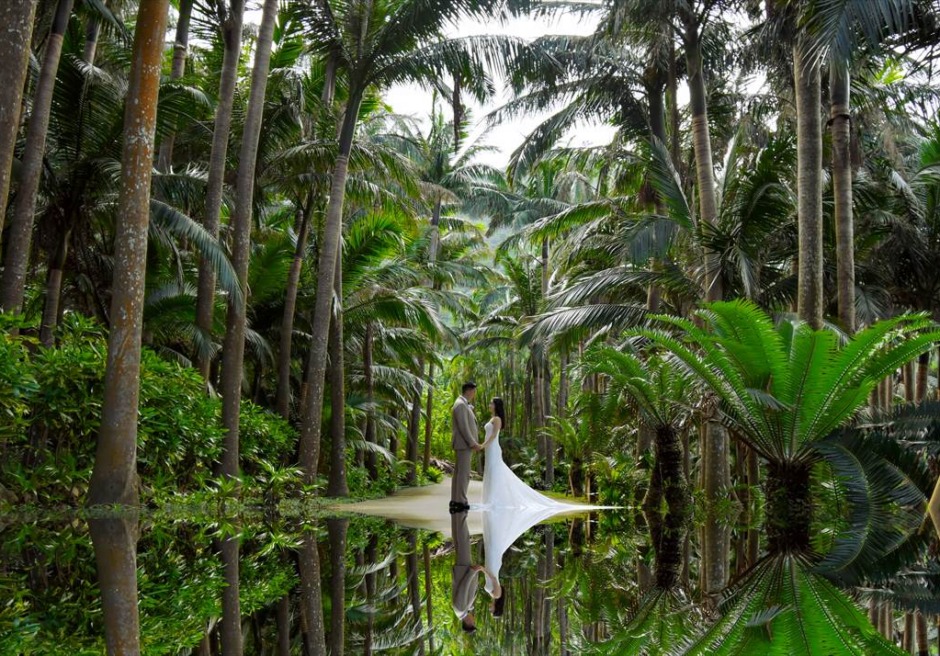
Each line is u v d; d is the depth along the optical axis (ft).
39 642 11.69
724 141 64.23
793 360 37.09
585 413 58.13
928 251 52.47
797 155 43.78
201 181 44.16
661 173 46.55
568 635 15.33
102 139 39.37
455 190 111.45
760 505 42.98
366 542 27.89
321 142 48.49
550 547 28.45
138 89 29.22
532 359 118.42
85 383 31.73
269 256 58.70
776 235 49.67
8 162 28.37
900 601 17.20
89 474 30.73
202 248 37.45
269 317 63.36
